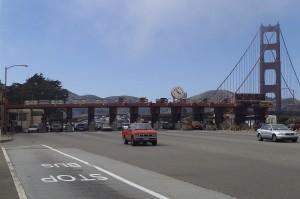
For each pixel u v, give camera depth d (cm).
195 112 13525
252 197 1341
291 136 4453
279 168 2084
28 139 5956
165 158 2723
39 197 1391
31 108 13075
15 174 2014
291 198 1315
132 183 1669
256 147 3603
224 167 2166
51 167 2297
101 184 1655
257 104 12575
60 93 19325
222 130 9606
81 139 5741
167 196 1373
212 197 1348
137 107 13438
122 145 4259
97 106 13200
